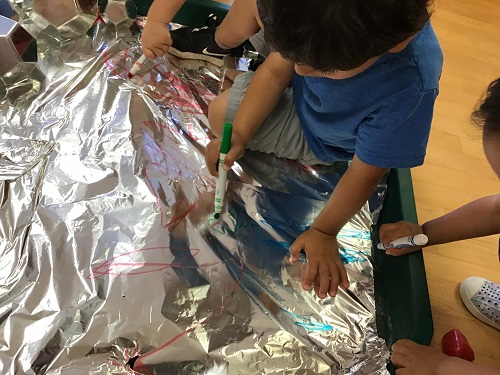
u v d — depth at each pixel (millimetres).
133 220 754
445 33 1319
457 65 1245
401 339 721
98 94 891
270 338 698
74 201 753
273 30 508
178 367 653
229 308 712
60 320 650
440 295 876
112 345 647
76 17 924
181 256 740
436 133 1089
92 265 700
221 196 778
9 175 755
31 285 669
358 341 725
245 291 733
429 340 717
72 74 906
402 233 797
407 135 677
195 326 686
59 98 869
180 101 925
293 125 850
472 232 803
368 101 672
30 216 725
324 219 765
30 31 927
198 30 991
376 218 884
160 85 936
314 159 895
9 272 675
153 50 911
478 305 853
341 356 706
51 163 784
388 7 474
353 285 786
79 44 949
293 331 712
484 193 1021
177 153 852
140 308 680
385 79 643
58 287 674
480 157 1071
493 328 858
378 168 712
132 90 911
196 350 668
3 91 853
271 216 825
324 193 883
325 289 742
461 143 1084
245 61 1025
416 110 655
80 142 820
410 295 739
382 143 685
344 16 469
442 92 1170
